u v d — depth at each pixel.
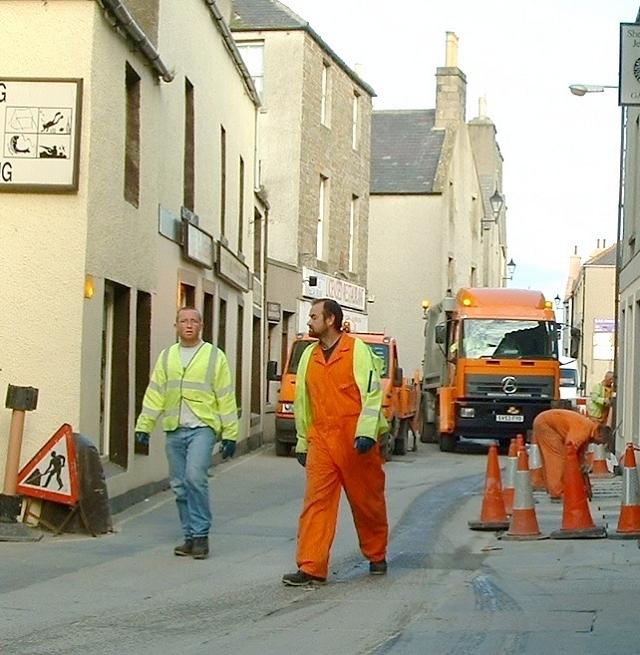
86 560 11.52
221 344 25.31
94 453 13.22
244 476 21.98
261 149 36.44
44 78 13.48
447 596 9.74
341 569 11.28
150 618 8.96
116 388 15.95
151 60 16.41
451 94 55.69
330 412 10.34
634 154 25.28
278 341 34.38
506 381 31.02
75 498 12.90
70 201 13.50
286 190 36.44
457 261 56.50
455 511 16.86
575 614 8.87
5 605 9.35
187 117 20.78
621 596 9.62
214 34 22.75
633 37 13.88
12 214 13.51
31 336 13.41
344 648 7.87
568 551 12.27
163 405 11.85
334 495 10.41
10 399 12.73
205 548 11.80
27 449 13.34
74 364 13.38
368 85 43.41
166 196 18.64
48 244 13.47
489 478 14.78
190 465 11.70
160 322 18.25
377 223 53.56
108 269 14.59
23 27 13.55
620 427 26.55
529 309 31.38
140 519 14.79
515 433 31.16
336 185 40.12
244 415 28.14
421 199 53.22
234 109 25.92
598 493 19.05
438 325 33.91
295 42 36.31
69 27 13.55
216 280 23.61
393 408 28.33
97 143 13.87
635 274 24.17
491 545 13.00
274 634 8.35
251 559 11.81
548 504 17.34
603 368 63.47
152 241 17.39
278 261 34.28
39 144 13.44
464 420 31.16
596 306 65.62
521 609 9.12
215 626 8.66
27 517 12.91
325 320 10.33
